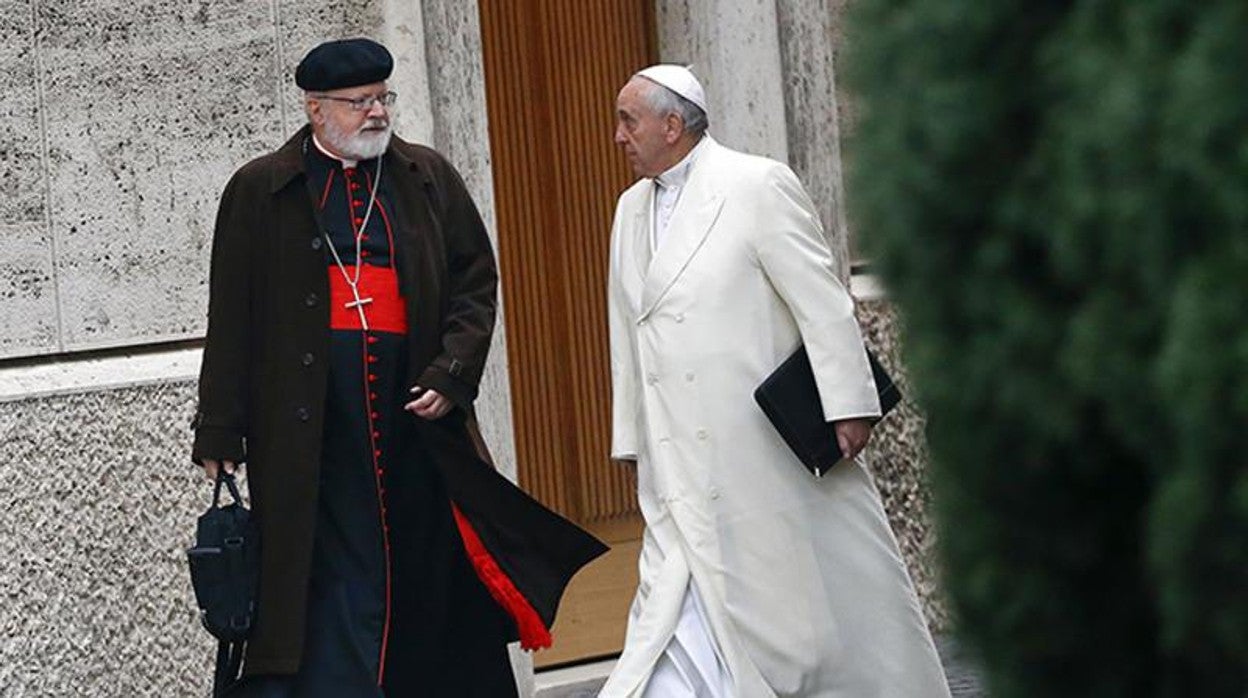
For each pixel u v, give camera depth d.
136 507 28.55
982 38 8.41
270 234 23.55
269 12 29.70
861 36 8.70
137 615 28.50
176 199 29.20
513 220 33.69
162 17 29.14
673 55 34.69
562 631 33.84
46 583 27.98
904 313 8.72
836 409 23.25
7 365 28.28
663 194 24.42
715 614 23.44
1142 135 7.76
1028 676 8.73
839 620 23.73
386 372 23.50
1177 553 7.75
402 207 23.94
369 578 23.34
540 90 34.03
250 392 23.50
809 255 23.61
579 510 34.19
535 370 33.81
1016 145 8.43
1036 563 8.63
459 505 23.47
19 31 28.39
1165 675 8.45
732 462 23.64
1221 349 7.57
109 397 28.45
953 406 8.59
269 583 22.97
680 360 23.78
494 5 33.66
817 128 34.62
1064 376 8.27
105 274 28.83
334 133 23.58
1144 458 8.12
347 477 23.45
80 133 28.70
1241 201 7.52
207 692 28.89
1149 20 7.76
